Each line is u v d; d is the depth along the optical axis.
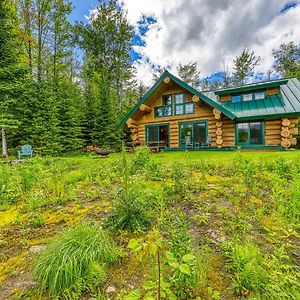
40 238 3.00
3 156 13.28
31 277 2.19
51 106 15.10
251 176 4.80
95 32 23.14
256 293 1.83
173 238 2.20
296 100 13.34
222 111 13.35
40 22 19.33
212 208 3.56
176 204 3.77
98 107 19.52
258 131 13.58
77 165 8.15
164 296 1.59
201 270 2.02
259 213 3.23
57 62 21.39
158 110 17.16
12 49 13.85
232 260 2.23
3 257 2.58
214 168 6.20
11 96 13.83
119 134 19.56
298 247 2.46
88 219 3.42
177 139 16.33
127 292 1.93
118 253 2.42
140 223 2.99
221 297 1.85
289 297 1.73
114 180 5.50
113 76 24.52
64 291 1.95
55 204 4.19
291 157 7.75
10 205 4.34
